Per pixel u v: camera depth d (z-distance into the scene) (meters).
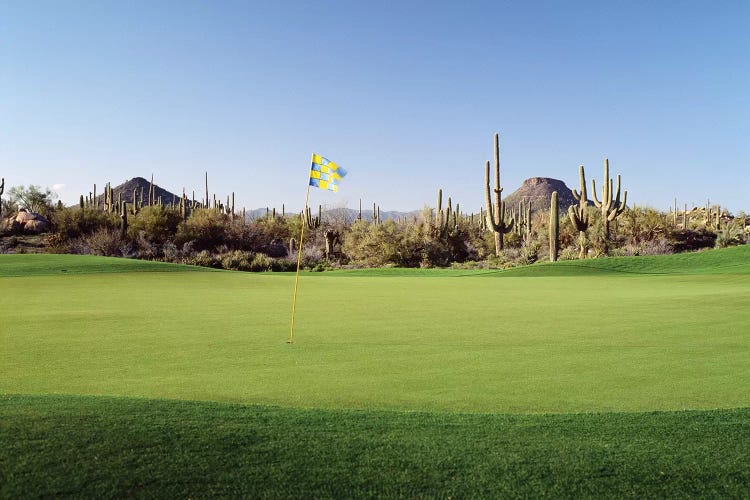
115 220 59.56
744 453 4.92
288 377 8.05
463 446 4.95
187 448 4.68
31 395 6.15
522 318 14.03
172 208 63.69
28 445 4.57
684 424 5.62
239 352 9.84
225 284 24.80
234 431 5.09
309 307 16.34
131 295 19.55
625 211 58.25
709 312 14.95
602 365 8.84
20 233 60.19
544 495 4.20
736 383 7.75
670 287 23.30
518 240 61.44
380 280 28.34
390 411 5.97
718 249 36.81
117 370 8.47
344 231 64.69
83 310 15.36
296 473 4.39
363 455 4.71
